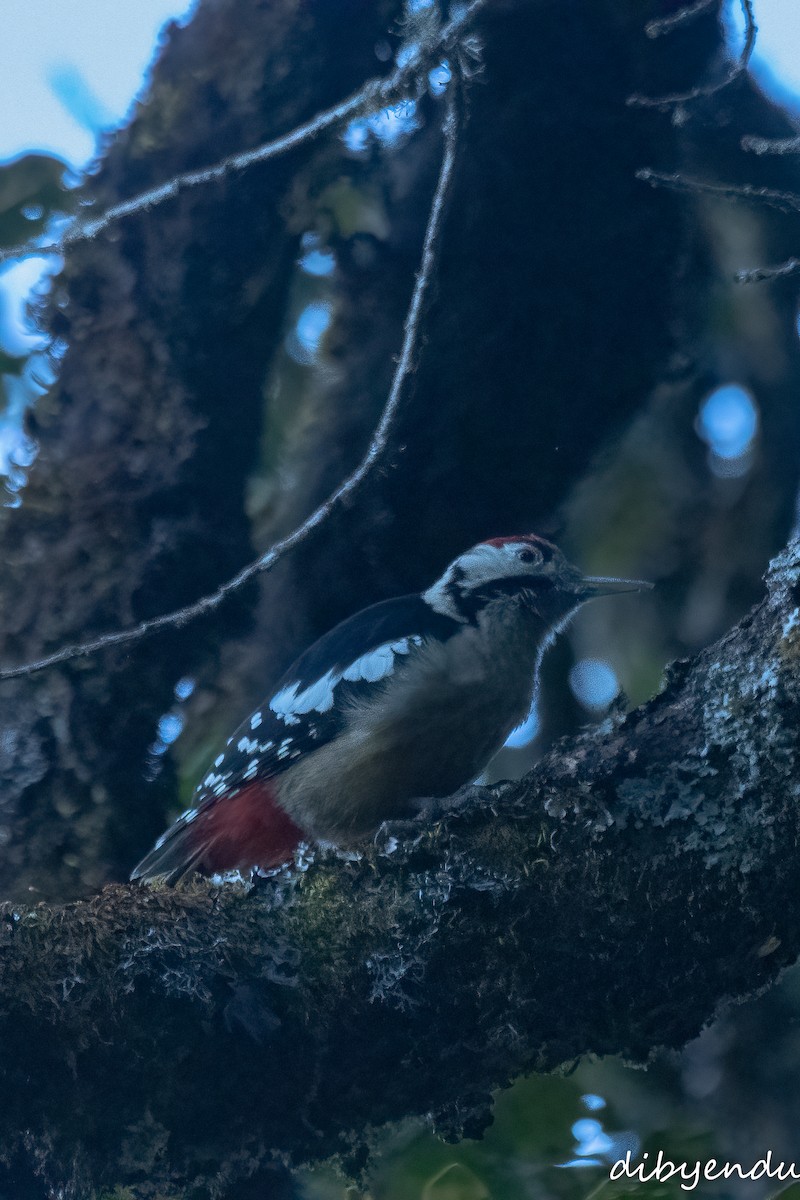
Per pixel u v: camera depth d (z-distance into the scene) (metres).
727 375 12.85
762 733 6.45
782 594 6.62
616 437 10.34
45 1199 6.32
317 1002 6.49
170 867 9.92
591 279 9.73
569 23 9.83
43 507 10.20
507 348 9.66
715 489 12.84
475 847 6.67
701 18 10.05
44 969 6.32
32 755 9.80
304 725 9.70
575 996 6.59
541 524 10.06
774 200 7.36
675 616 12.74
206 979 6.41
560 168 9.71
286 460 11.34
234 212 10.15
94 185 10.43
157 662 9.98
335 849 6.91
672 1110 10.69
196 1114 6.45
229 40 10.31
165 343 10.16
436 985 6.55
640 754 6.66
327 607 10.07
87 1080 6.32
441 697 9.57
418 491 9.80
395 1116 6.79
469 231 9.72
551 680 12.66
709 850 6.43
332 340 10.15
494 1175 10.21
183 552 10.05
